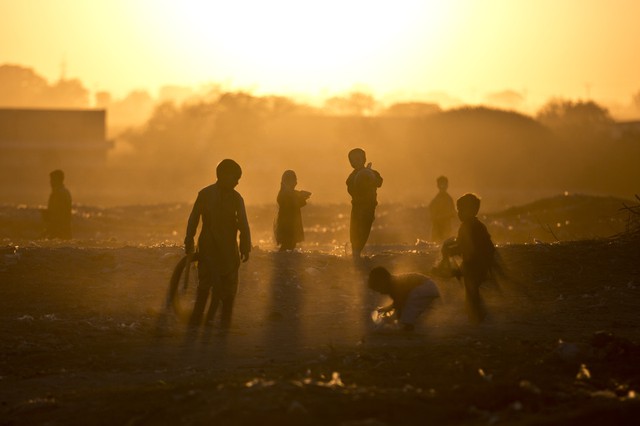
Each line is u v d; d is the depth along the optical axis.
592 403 13.02
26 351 19.61
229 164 23.17
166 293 26.58
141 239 61.59
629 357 17.09
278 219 36.59
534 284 29.14
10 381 16.75
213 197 23.12
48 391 15.74
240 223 23.22
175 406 12.95
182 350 19.66
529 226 65.12
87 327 22.38
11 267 28.19
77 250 30.66
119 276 28.08
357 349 18.69
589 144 196.00
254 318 24.30
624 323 23.12
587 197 71.69
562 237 59.28
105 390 14.87
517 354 17.69
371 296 27.41
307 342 20.56
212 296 23.12
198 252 23.36
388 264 31.09
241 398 12.70
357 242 31.58
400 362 16.75
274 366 17.19
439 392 13.42
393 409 12.34
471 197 22.72
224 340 21.02
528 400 13.20
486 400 13.10
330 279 29.17
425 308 21.61
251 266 29.83
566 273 30.39
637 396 13.16
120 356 18.98
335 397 12.71
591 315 24.50
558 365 16.56
